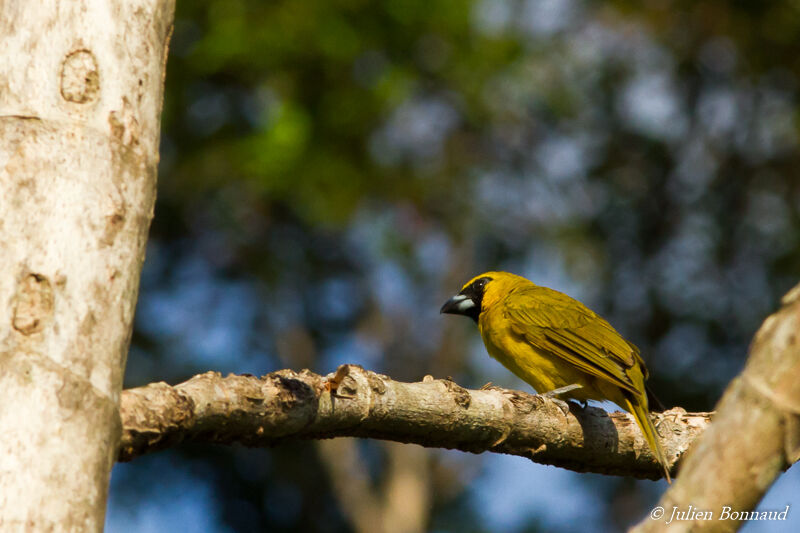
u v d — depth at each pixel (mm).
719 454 2748
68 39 3107
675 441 6367
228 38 12711
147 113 3244
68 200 2986
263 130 13406
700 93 16672
